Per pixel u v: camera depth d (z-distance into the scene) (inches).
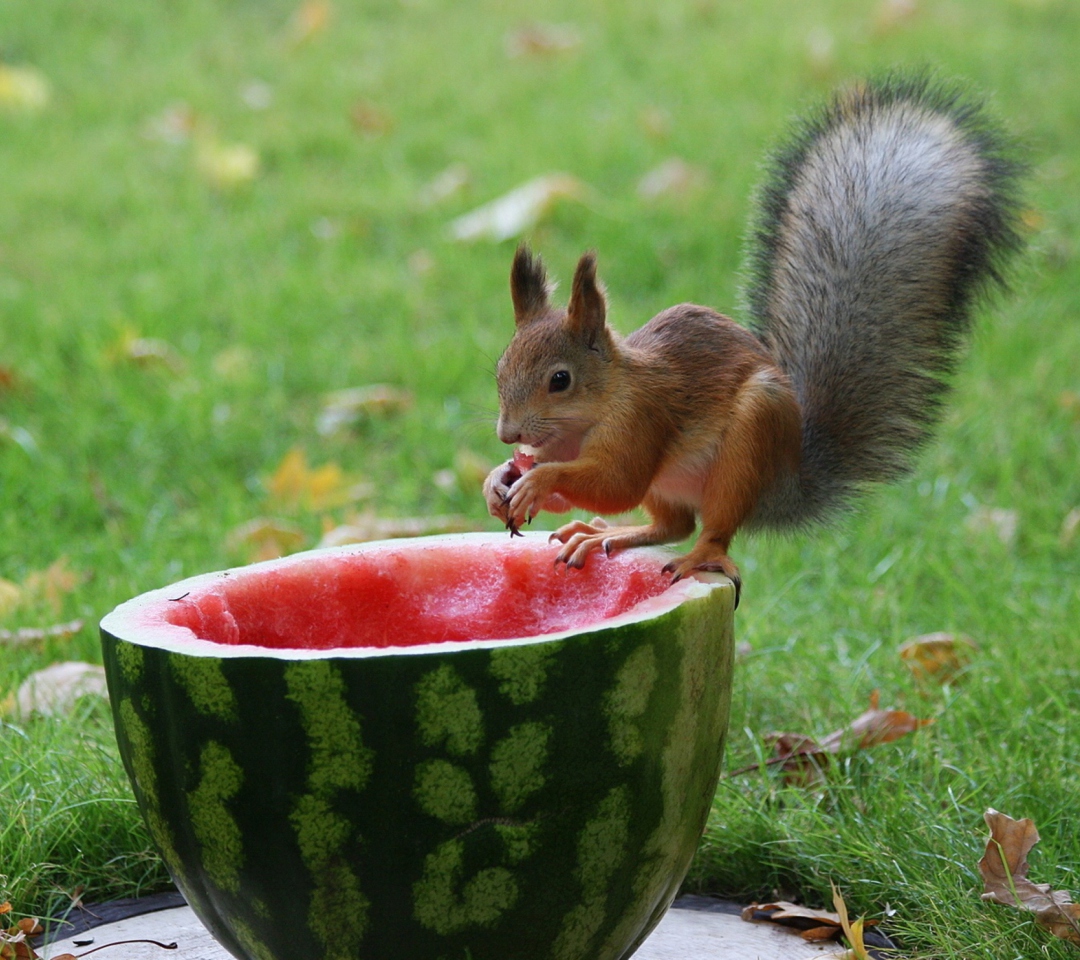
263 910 120.8
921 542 245.1
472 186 432.1
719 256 372.2
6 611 227.5
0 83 502.6
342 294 369.1
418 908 117.9
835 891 149.5
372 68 536.1
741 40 542.6
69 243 402.3
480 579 147.6
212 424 306.2
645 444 149.9
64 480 280.5
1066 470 278.2
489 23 582.6
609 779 119.5
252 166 452.4
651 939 149.9
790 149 183.0
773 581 241.4
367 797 115.0
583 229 398.0
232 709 116.0
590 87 507.2
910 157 178.1
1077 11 552.4
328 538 251.9
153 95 514.0
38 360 328.8
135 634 124.0
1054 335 337.1
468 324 346.6
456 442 299.6
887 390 169.2
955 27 535.8
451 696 114.1
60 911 159.8
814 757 182.9
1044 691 197.5
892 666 207.8
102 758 178.7
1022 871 149.3
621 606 142.6
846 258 174.7
